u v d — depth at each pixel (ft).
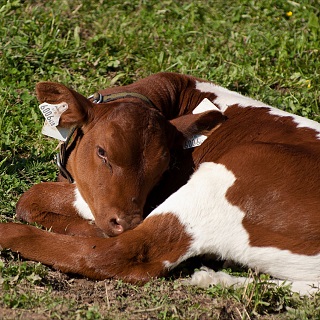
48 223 38.65
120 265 33.88
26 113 47.60
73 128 37.09
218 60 55.01
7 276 32.22
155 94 39.55
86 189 36.22
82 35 57.16
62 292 32.04
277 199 34.37
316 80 53.01
